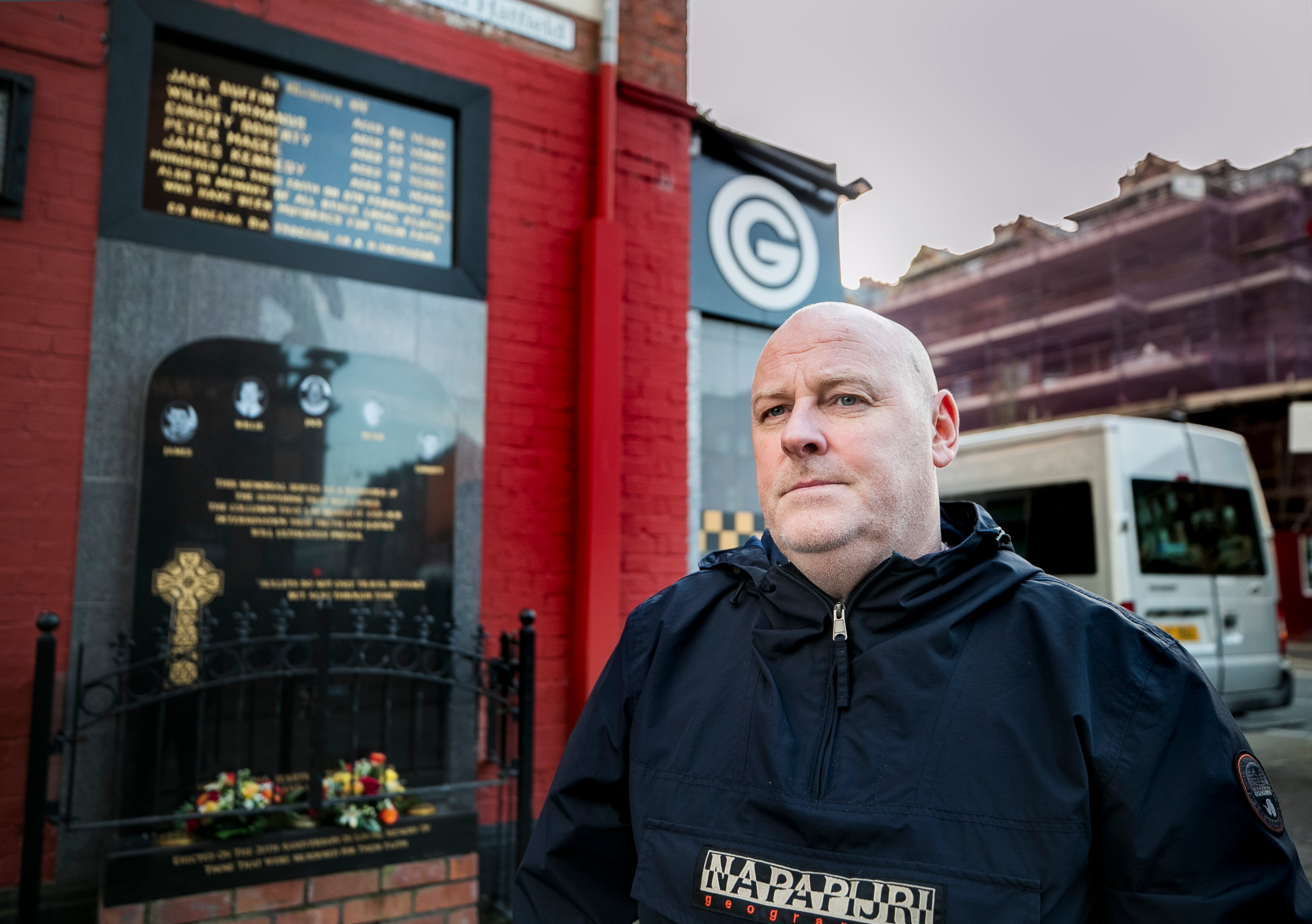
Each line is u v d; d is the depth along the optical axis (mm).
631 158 4066
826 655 908
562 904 1003
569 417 3713
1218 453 6031
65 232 2781
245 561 2902
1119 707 778
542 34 3828
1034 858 731
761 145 4621
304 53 3215
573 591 3631
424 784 3176
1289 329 18422
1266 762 5074
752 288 4543
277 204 3168
